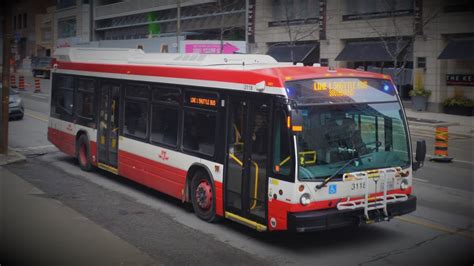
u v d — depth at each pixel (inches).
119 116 474.0
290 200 289.3
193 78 376.5
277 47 1574.8
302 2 1502.2
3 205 387.9
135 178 451.5
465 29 1123.9
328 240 331.0
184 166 385.4
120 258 280.7
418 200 432.5
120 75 473.7
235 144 336.5
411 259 295.3
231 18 1797.5
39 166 571.5
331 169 298.2
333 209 297.0
